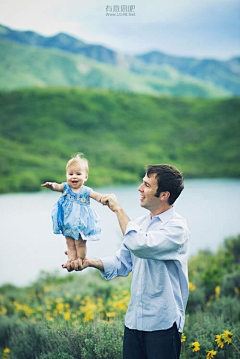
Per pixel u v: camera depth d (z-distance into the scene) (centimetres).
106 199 338
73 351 466
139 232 320
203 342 468
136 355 333
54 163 3894
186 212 1720
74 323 506
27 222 1642
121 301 573
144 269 328
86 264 349
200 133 4656
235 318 575
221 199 2045
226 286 696
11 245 1293
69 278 931
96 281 826
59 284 876
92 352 449
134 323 330
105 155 4197
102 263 353
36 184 3359
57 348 467
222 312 579
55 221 348
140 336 330
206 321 515
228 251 988
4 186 3191
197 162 4181
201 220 1566
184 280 333
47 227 1557
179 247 324
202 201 1983
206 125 4791
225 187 2594
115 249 1154
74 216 346
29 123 4522
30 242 1338
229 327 508
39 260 1146
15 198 2380
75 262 346
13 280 980
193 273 827
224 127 4694
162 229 327
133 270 339
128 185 3466
